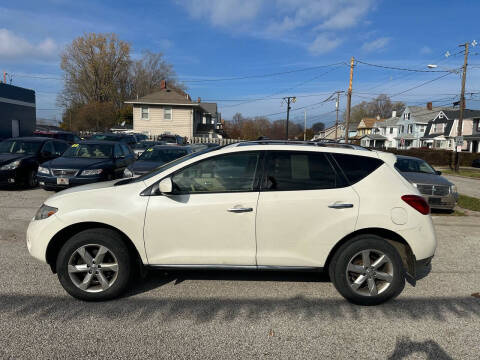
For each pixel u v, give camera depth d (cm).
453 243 610
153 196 359
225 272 443
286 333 310
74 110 5141
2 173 960
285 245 360
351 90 2916
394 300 380
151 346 285
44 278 411
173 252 359
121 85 5747
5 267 441
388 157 385
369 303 362
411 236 359
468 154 3719
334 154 376
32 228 366
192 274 434
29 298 361
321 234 357
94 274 356
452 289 413
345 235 358
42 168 911
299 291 394
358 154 379
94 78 5328
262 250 361
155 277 423
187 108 3734
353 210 356
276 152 373
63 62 5206
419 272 468
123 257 354
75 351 276
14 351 273
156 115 3725
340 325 326
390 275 360
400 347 294
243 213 355
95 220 350
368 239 357
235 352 281
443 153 3738
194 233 357
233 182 365
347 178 367
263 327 319
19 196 914
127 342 289
